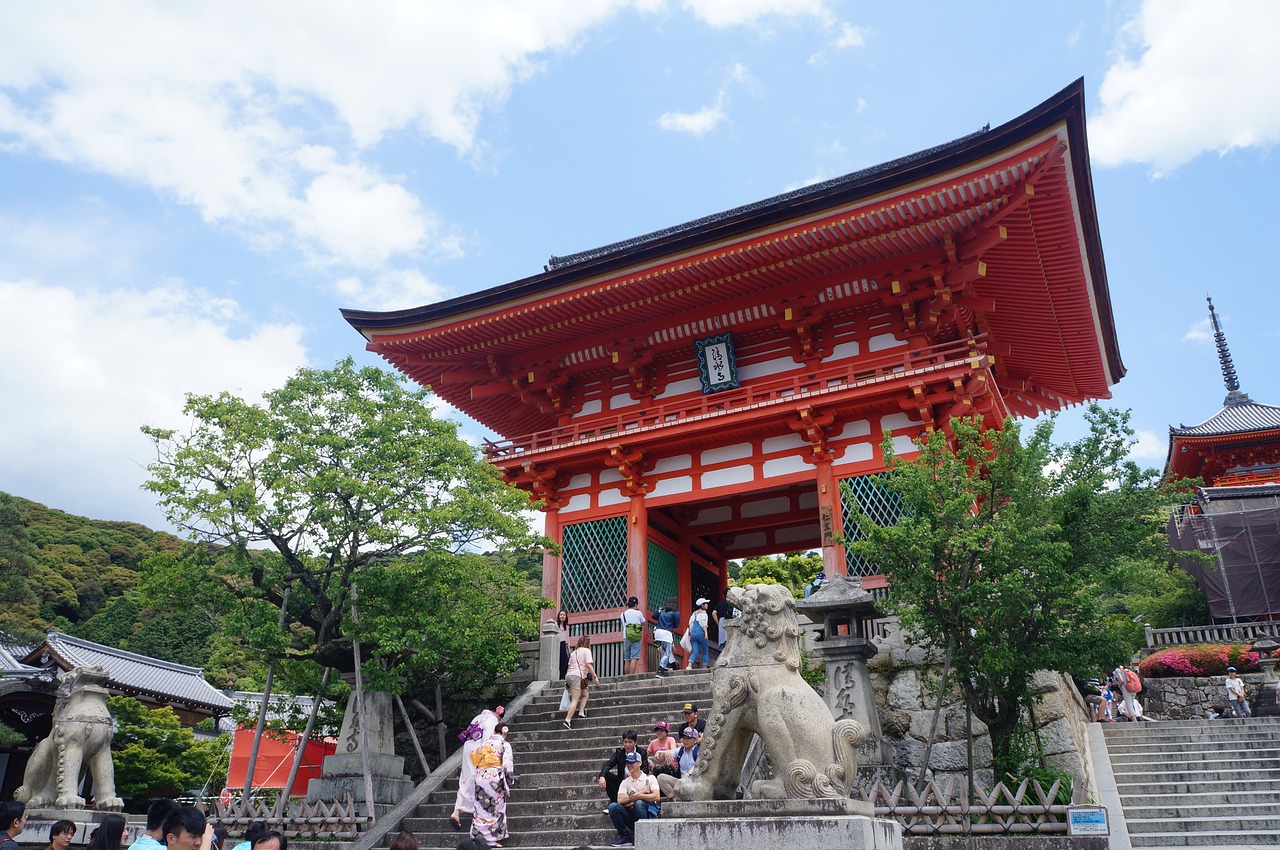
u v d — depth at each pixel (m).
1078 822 11.20
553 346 27.48
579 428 26.84
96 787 15.27
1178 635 35.12
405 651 17.33
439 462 17.81
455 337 26.84
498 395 29.78
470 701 20.45
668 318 25.78
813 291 24.06
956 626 13.64
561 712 17.56
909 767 15.13
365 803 15.61
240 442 16.72
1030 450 14.48
